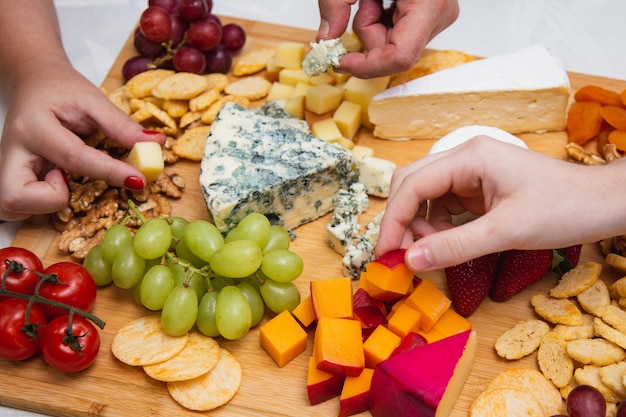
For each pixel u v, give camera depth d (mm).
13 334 1439
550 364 1501
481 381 1507
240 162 1801
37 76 1841
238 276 1521
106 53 2320
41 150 1714
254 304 1571
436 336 1540
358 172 1888
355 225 1784
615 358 1468
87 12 2461
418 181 1465
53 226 1804
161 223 1568
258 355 1553
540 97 2010
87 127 1848
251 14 2447
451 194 1638
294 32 2336
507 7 2477
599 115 1979
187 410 1458
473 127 1871
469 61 2158
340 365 1408
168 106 2061
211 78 2154
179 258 1650
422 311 1518
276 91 2119
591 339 1521
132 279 1563
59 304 1430
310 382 1438
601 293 1592
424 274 1714
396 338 1485
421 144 2066
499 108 2033
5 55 1958
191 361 1481
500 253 1627
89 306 1552
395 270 1452
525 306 1639
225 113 1934
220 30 2143
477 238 1344
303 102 2025
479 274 1562
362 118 2076
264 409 1464
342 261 1741
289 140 1867
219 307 1497
